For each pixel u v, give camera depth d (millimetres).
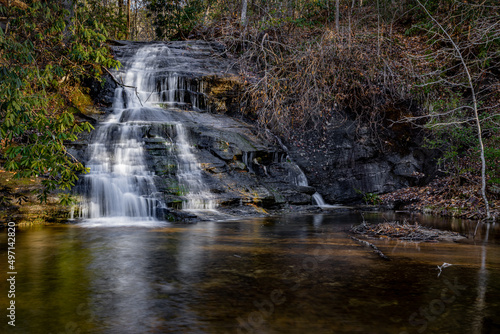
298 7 19906
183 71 15688
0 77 6105
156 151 11188
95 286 4043
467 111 12508
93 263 5012
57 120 6379
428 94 14312
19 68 6449
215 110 15805
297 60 13898
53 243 6324
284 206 11609
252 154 12977
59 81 11391
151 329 2959
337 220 9570
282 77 14719
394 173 14609
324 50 13922
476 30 12141
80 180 9445
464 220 9812
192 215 9078
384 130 15016
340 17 19297
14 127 6254
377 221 9383
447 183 12812
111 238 6785
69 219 8664
